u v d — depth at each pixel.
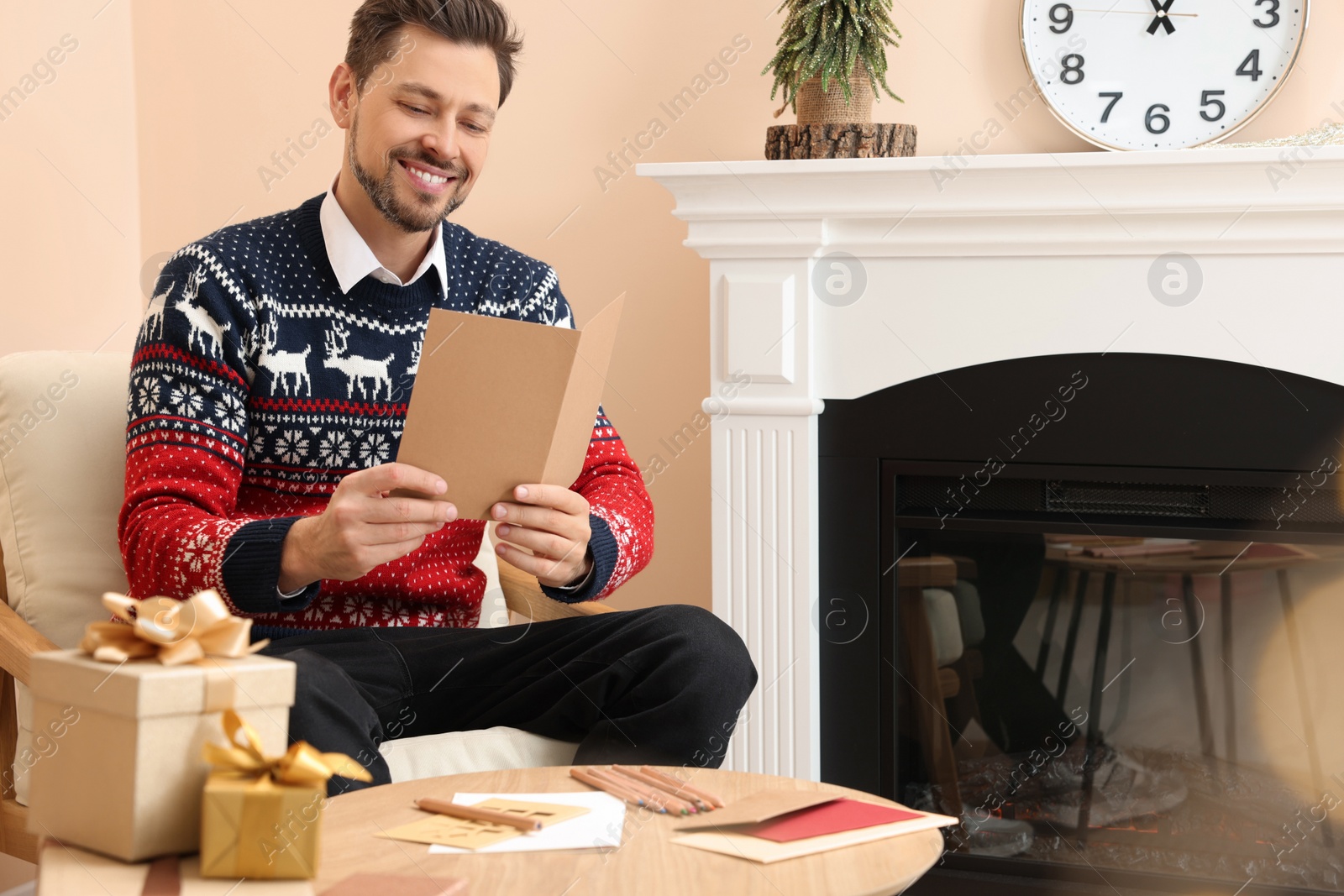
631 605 2.10
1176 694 1.67
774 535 1.76
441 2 1.31
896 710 1.76
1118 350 1.63
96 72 2.10
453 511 1.06
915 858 0.74
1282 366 1.57
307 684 0.96
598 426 1.49
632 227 2.07
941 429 1.71
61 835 0.71
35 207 1.92
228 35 2.20
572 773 0.93
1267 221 1.55
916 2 1.92
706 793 0.86
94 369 1.45
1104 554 1.69
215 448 1.24
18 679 1.13
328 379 1.33
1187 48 1.79
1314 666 1.62
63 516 1.36
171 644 0.70
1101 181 1.58
